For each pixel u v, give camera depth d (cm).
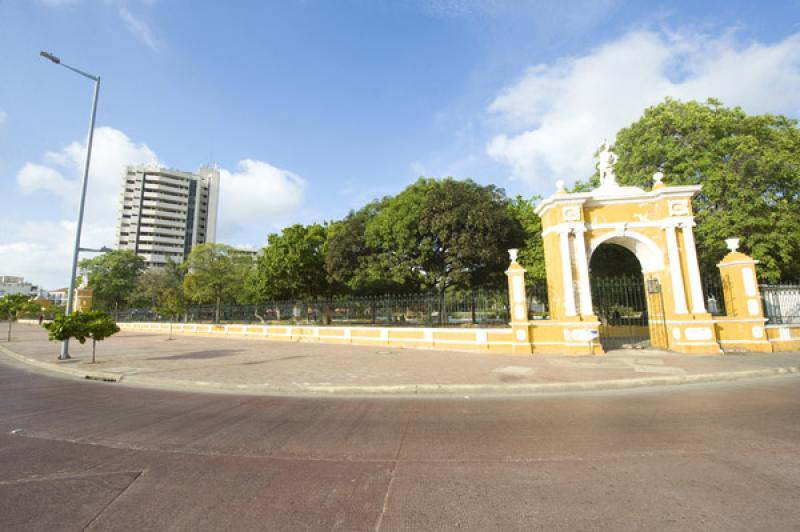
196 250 3588
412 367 1109
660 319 1440
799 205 1947
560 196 1409
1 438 546
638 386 866
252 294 3716
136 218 9788
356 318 2025
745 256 1378
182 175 10419
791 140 1948
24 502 349
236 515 321
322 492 362
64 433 568
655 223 1434
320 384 898
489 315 1631
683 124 2017
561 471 401
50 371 1267
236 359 1383
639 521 300
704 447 465
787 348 1356
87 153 1587
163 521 312
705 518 303
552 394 805
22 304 3334
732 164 1941
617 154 2369
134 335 2977
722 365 1039
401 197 2648
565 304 1379
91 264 5872
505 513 317
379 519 311
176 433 564
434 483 377
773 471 392
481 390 834
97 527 304
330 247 2856
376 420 623
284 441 521
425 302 1742
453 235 2312
